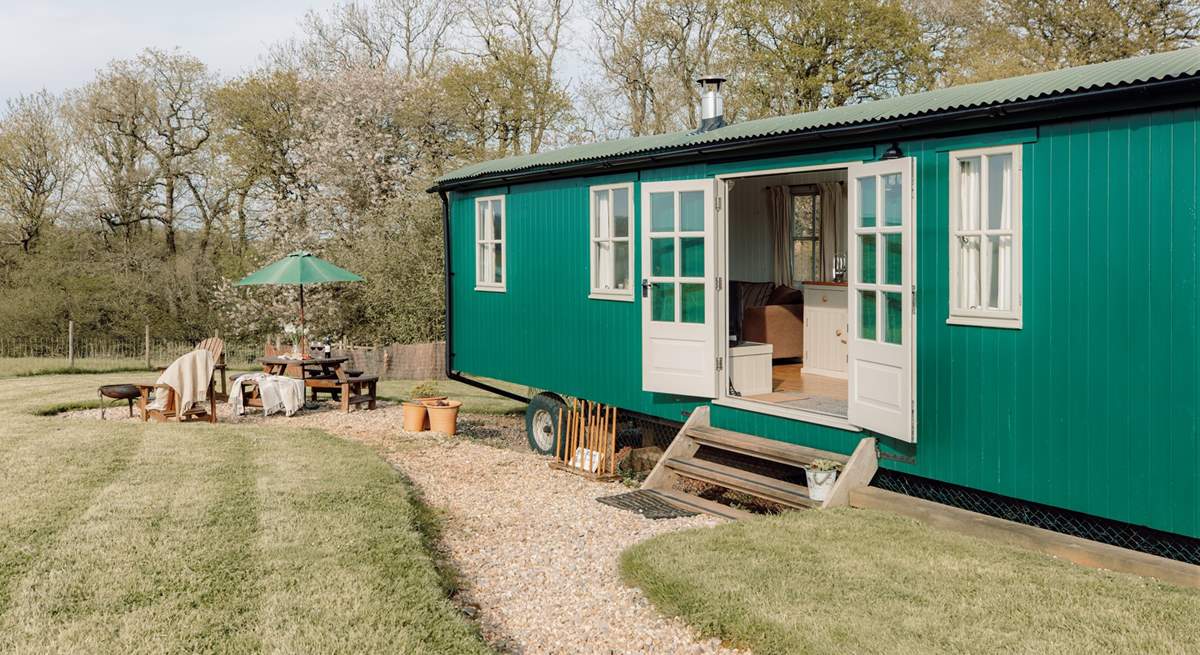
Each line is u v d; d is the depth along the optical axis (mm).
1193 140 4652
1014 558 5121
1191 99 4602
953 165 5820
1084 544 5141
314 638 4297
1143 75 4738
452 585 5438
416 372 20922
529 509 7363
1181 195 4699
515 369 10586
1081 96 4941
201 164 28453
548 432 10086
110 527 6055
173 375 11188
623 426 9711
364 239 23297
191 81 28047
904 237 5957
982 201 5688
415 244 22172
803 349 9539
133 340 27125
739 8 23047
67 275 27359
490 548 6270
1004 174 5590
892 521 5859
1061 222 5242
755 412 7461
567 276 9594
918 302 6098
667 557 5371
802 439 7074
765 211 10195
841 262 9352
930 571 4930
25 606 4680
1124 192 4941
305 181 25922
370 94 25625
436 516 7145
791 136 6695
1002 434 5598
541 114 28469
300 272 13141
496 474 8781
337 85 25750
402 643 4258
